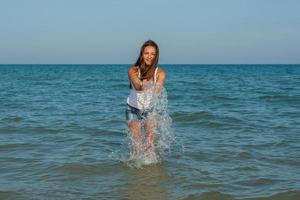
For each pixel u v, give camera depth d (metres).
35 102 14.64
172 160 5.63
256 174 4.94
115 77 44.62
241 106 13.17
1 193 4.20
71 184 4.54
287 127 8.59
